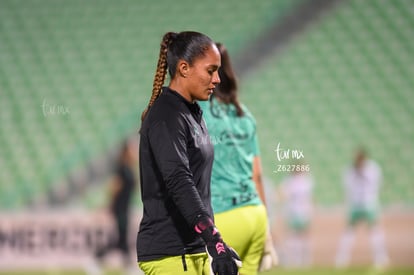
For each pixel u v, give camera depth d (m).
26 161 58.56
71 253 42.84
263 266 16.48
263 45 66.19
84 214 43.25
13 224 43.41
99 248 42.34
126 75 65.56
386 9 68.19
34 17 71.25
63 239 43.00
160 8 71.38
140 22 70.38
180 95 11.91
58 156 58.56
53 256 43.00
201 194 11.99
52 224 43.31
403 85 63.22
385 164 57.78
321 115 61.34
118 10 71.44
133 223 45.75
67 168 57.56
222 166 15.66
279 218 47.69
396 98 62.34
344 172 57.03
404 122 60.56
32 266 43.00
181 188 11.06
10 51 68.50
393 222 48.06
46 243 43.12
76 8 71.75
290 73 64.44
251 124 16.30
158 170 11.74
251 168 16.27
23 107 62.69
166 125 11.42
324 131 60.06
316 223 47.91
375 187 45.69
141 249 11.95
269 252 16.55
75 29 70.06
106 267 43.28
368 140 59.19
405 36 66.56
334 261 46.50
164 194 11.78
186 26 69.19
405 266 44.06
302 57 65.44
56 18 71.00
